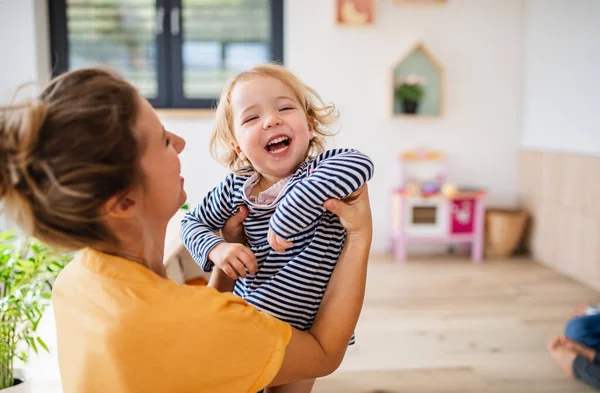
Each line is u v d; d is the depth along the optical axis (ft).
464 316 9.40
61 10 12.39
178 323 2.30
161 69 12.82
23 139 2.04
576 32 11.34
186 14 12.76
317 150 3.90
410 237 12.85
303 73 12.93
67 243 2.35
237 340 2.38
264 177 3.60
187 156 12.76
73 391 2.48
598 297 10.32
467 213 12.85
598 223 10.68
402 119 13.29
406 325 9.02
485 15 13.26
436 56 13.26
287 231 2.91
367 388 7.07
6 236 3.95
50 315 4.57
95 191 2.16
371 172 2.99
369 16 12.78
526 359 7.82
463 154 13.62
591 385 7.07
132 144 2.27
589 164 10.92
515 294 10.51
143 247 2.56
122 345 2.27
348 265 2.91
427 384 7.15
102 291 2.39
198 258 3.34
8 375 3.70
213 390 2.40
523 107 13.58
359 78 13.06
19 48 11.73
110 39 12.65
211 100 13.01
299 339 2.63
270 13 12.90
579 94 11.28
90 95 2.19
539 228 12.94
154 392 2.33
